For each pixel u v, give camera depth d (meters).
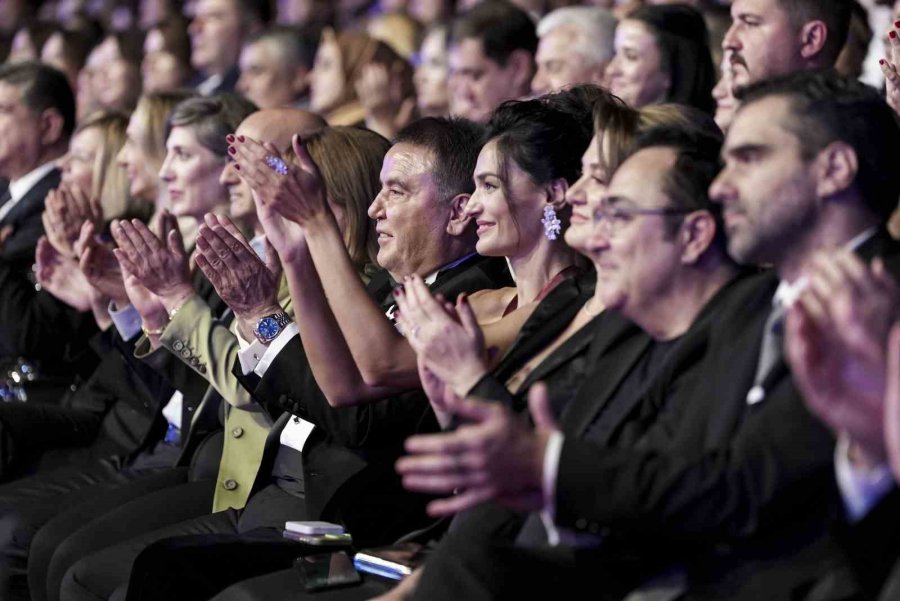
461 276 8.46
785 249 5.77
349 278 7.78
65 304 12.50
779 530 5.54
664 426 5.99
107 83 19.89
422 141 8.60
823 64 9.15
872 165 5.70
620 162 6.64
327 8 21.30
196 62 19.81
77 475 10.97
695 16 11.16
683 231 6.07
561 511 5.42
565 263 7.88
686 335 6.07
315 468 8.34
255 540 7.94
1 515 10.47
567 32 12.65
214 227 8.51
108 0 26.03
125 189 13.31
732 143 5.80
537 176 7.77
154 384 10.99
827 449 5.33
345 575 7.30
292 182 7.76
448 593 5.87
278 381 8.32
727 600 5.55
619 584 5.86
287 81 16.94
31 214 13.70
